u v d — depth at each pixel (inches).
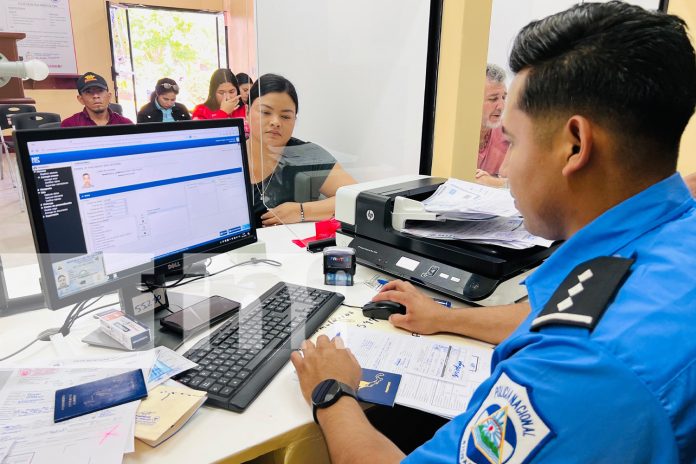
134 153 37.5
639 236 21.3
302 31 88.3
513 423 19.4
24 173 31.5
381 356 36.3
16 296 43.0
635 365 17.2
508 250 46.0
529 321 23.3
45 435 26.4
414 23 80.4
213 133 43.6
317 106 90.7
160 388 30.8
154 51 175.6
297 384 33.0
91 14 163.9
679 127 20.2
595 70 19.6
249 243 48.6
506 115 24.2
